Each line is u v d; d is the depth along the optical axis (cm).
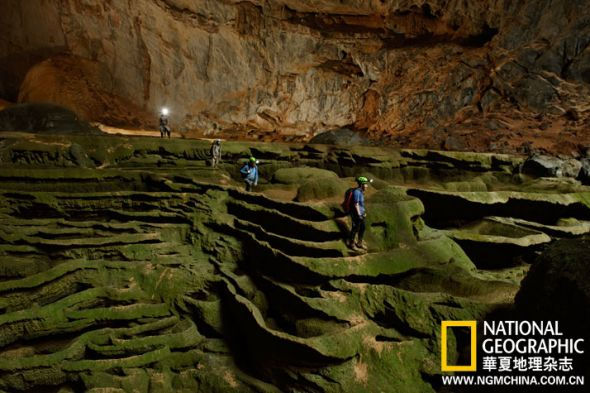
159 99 2522
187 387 604
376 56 2322
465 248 924
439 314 607
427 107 2211
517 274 870
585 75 1958
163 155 1237
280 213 820
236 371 628
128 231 871
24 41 2444
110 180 1030
